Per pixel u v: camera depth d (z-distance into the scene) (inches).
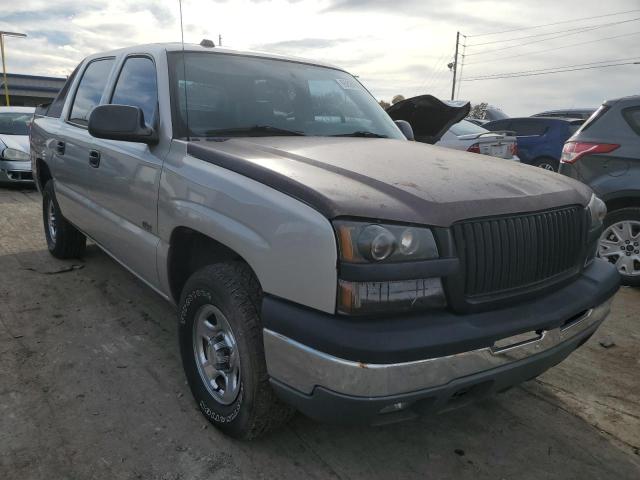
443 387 78.9
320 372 77.0
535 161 462.9
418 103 188.2
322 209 77.4
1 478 89.9
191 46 135.7
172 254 113.4
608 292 103.8
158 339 142.9
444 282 80.4
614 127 198.7
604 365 139.3
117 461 95.5
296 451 100.7
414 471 97.2
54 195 190.2
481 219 83.7
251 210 87.4
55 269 193.9
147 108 127.6
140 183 121.3
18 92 1803.6
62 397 114.3
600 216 111.2
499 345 83.4
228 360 99.7
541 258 92.4
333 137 128.4
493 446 105.3
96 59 175.9
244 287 93.1
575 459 102.2
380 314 77.1
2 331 143.9
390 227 77.0
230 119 123.3
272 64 144.6
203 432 104.7
